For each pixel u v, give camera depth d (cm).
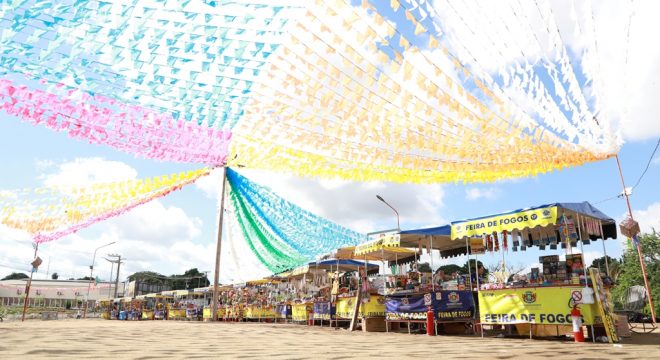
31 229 1206
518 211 809
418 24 349
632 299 1977
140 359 471
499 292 812
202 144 726
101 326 1320
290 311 1842
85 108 538
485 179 728
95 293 6825
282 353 550
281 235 1673
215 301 1736
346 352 565
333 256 1547
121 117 576
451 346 648
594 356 501
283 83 466
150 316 3144
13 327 1215
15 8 341
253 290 2367
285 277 2252
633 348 589
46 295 6306
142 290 6775
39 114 525
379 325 1170
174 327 1250
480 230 863
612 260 2534
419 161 633
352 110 501
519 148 604
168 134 665
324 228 1555
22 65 425
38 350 552
